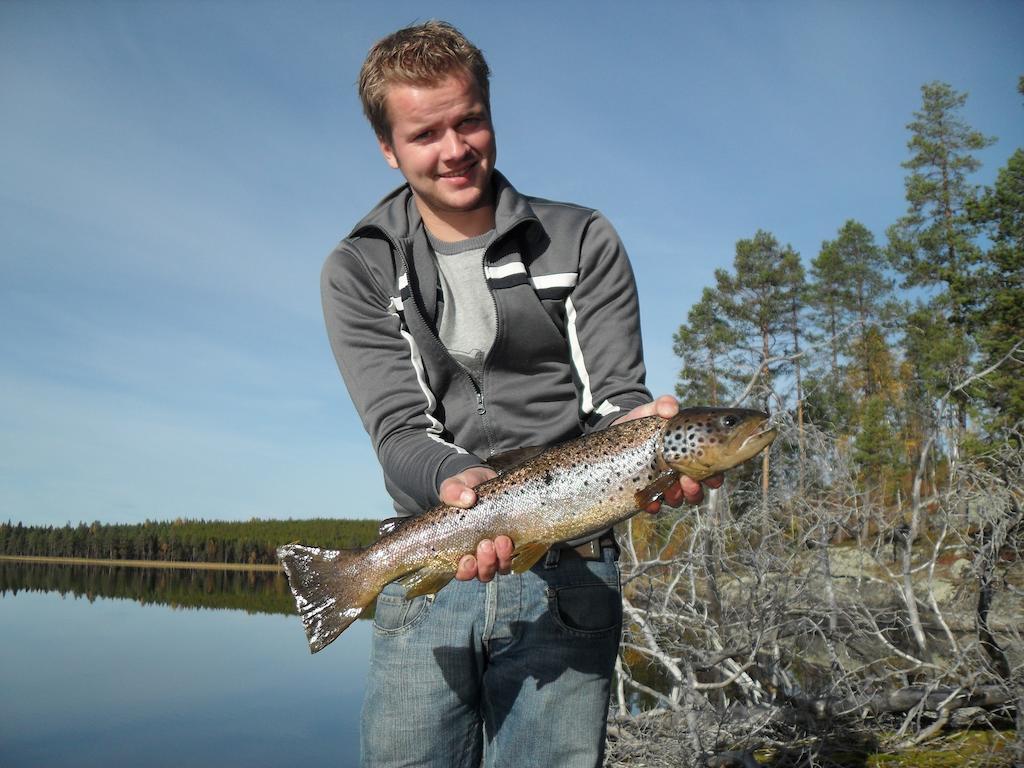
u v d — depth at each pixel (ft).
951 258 104.47
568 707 8.55
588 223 9.39
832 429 21.43
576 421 9.39
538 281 9.16
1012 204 90.84
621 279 9.43
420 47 8.61
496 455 8.72
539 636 8.58
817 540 19.53
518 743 8.59
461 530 8.36
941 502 20.12
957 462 19.70
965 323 93.71
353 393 9.71
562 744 8.53
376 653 9.06
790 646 21.17
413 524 8.50
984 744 15.97
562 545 8.75
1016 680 16.66
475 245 9.41
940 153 111.04
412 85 8.61
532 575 8.70
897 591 20.89
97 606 80.53
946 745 16.21
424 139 8.79
